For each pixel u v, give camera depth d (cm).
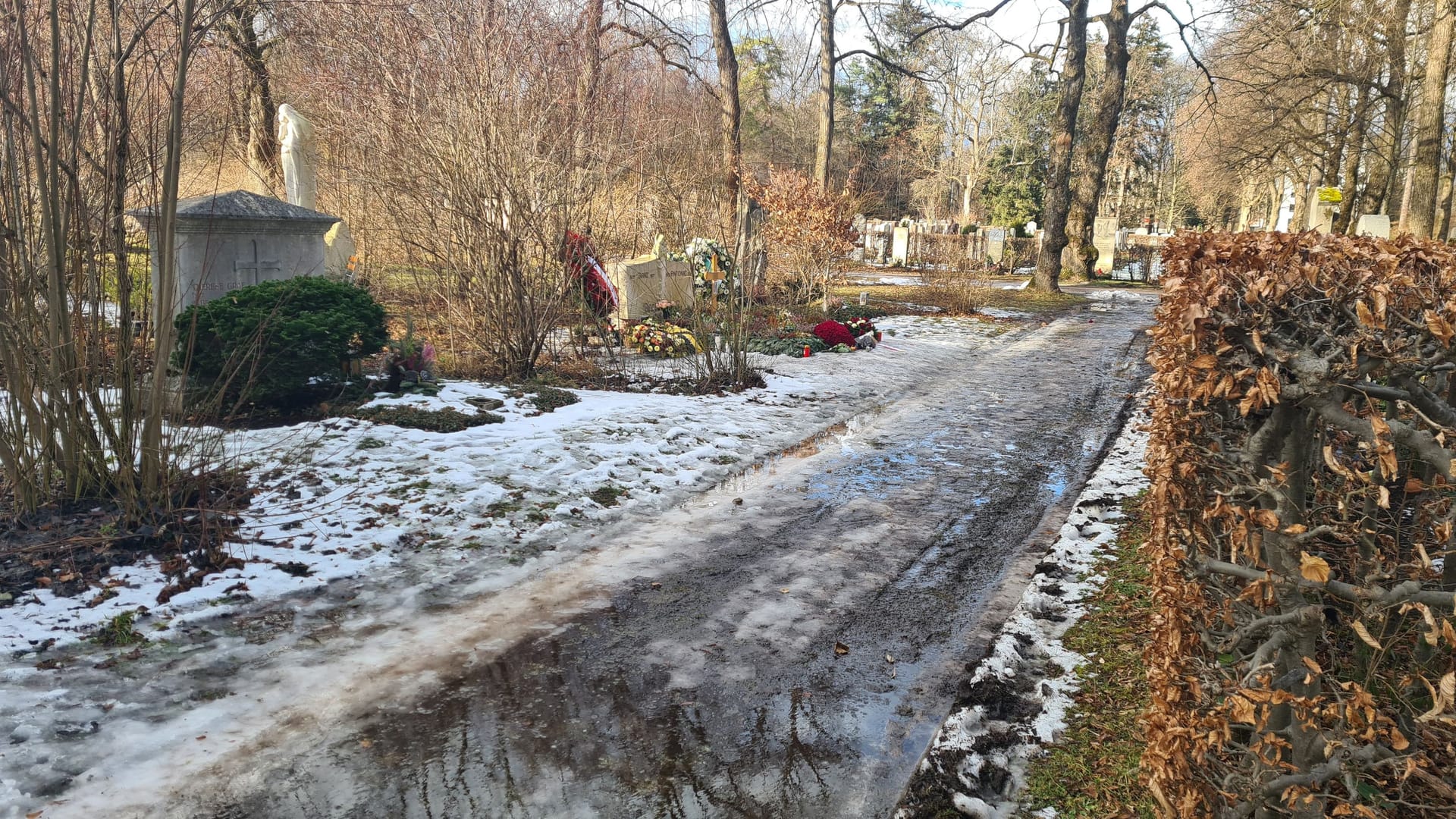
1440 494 322
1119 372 1507
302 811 346
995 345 1816
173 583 532
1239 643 281
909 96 6091
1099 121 3547
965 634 518
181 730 397
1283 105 2839
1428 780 246
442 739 399
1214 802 297
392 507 680
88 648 462
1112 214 7281
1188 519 288
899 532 696
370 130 1227
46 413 571
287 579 557
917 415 1141
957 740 394
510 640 498
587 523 694
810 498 781
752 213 2125
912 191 6331
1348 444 334
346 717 415
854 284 3128
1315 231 280
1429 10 2469
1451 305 228
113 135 580
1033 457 936
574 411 1000
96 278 582
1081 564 603
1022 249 4359
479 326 1160
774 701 439
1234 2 2677
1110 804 346
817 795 365
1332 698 312
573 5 1440
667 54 2353
